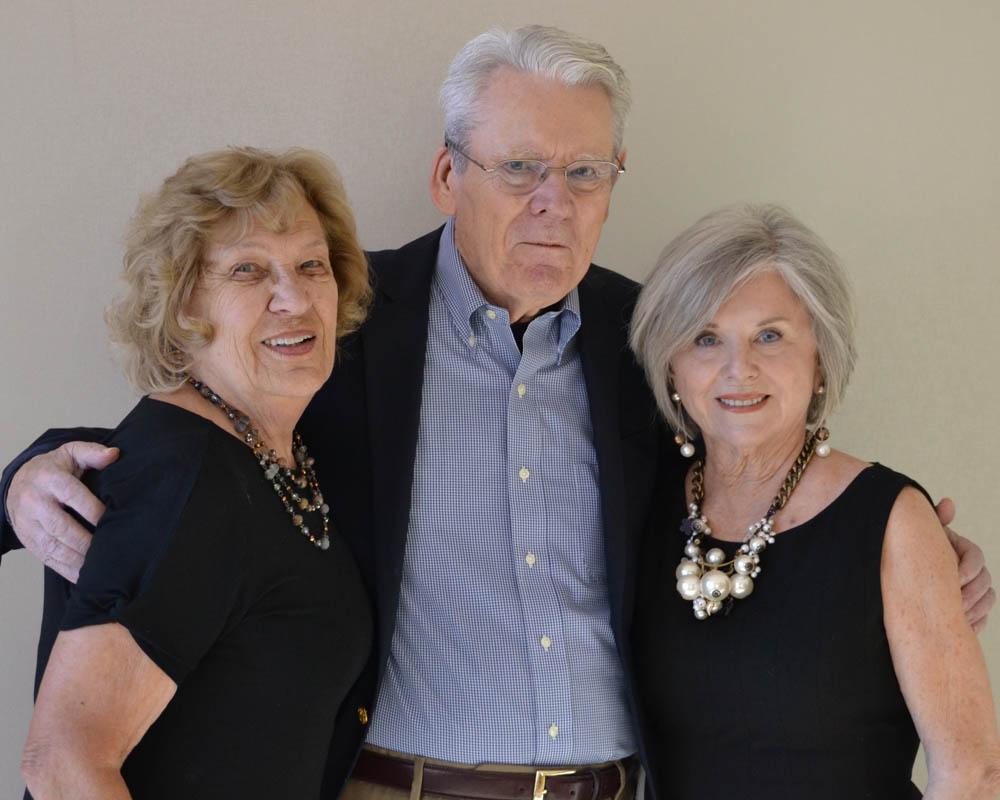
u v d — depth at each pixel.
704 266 1.98
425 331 2.16
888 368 2.83
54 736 1.44
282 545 1.72
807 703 1.95
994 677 2.92
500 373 2.17
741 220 2.01
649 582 2.14
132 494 1.59
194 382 1.77
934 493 2.88
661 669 2.08
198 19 2.48
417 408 2.09
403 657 2.05
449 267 2.20
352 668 1.84
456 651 2.04
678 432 2.17
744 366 1.97
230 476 1.65
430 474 2.11
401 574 2.00
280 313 1.74
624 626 2.09
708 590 2.00
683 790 2.06
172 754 1.60
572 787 2.05
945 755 1.83
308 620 1.75
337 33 2.56
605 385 2.21
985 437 2.88
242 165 1.71
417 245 2.28
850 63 2.77
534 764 2.03
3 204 2.43
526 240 2.06
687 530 2.12
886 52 2.78
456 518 2.10
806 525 2.00
